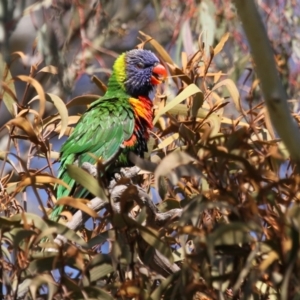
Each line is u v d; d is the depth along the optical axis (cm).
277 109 556
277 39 1098
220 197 548
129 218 576
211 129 605
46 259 574
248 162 550
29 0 1297
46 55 1087
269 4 1180
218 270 561
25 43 1377
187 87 700
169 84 855
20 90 1335
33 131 639
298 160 571
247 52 1082
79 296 575
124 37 1338
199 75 783
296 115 716
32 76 717
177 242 653
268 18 1098
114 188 632
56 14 1133
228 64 1088
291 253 528
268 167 605
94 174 687
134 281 575
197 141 639
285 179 548
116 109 892
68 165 574
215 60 1055
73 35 1191
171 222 599
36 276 559
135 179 748
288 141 564
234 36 1078
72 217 639
